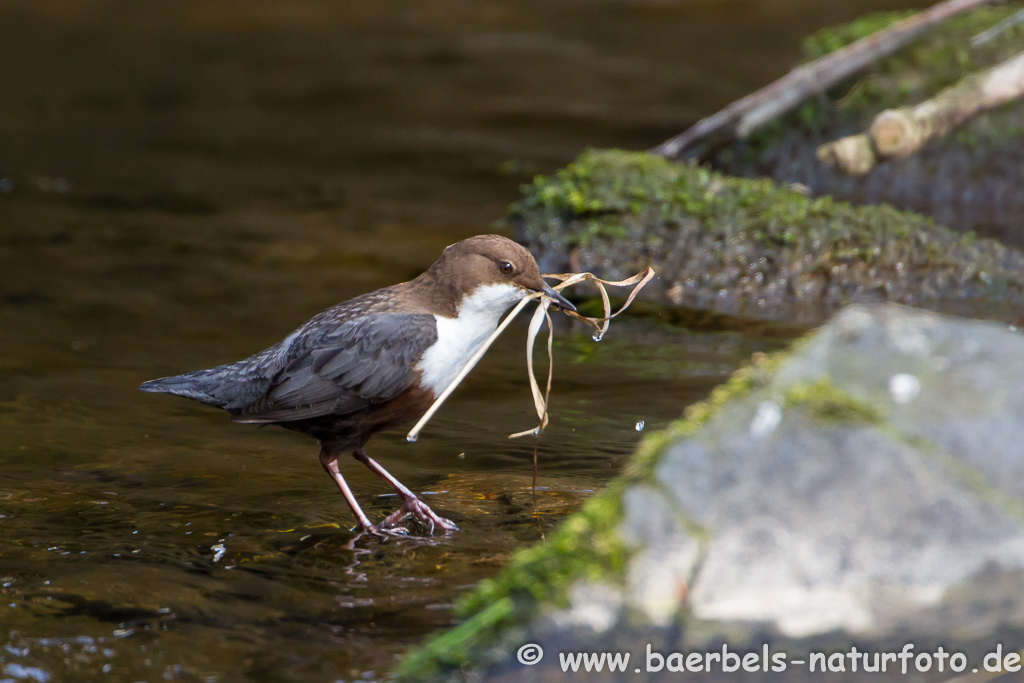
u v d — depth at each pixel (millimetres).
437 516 7488
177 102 26234
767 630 4805
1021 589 4805
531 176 19953
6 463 8586
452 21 35188
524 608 5016
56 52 30859
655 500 5055
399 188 19156
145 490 8117
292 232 16422
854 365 5398
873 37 15211
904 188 17078
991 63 16703
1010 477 4934
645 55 30547
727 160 16797
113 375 10844
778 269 13352
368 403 7656
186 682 5465
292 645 5812
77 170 20266
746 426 5215
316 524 7492
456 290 7949
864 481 4949
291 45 32219
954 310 12469
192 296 13430
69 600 6324
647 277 8484
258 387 7820
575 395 10242
